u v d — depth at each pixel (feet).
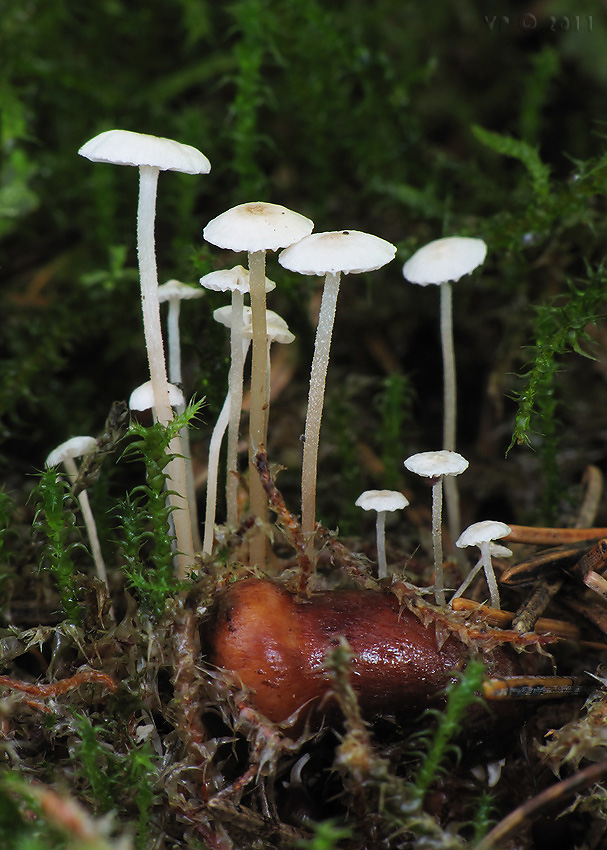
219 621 0.33
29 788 0.30
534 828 0.34
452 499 0.41
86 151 0.34
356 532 0.44
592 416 0.47
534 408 0.43
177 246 0.51
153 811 0.33
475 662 0.32
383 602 0.34
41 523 0.35
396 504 0.37
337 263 0.34
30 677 0.36
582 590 0.37
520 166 0.51
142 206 0.35
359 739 0.32
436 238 0.50
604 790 0.33
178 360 0.40
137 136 0.34
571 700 0.35
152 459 0.35
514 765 0.34
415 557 0.42
